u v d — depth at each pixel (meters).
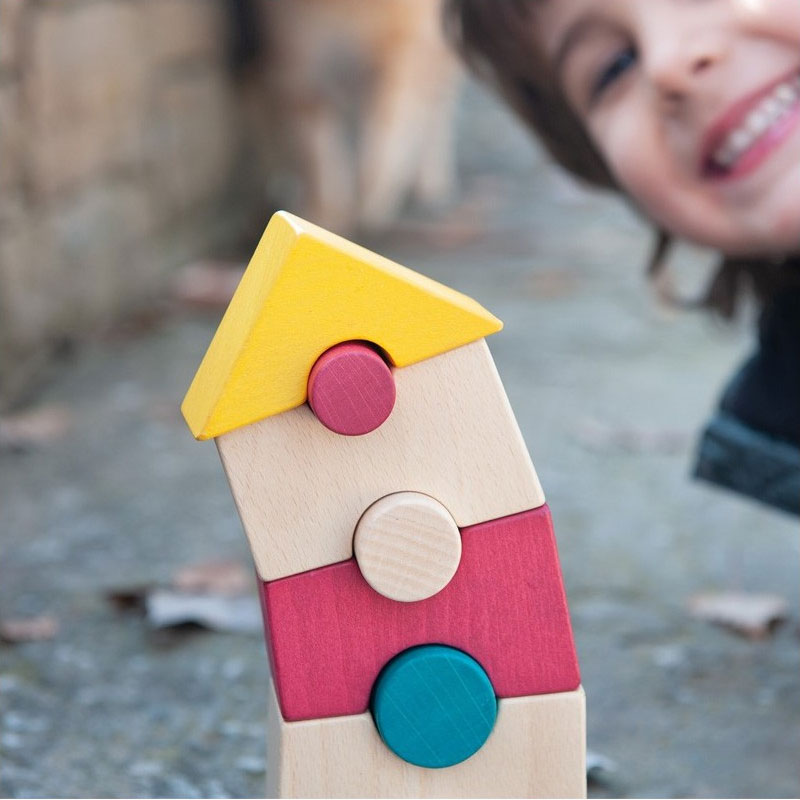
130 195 2.95
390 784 0.81
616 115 1.28
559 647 0.81
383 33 3.48
